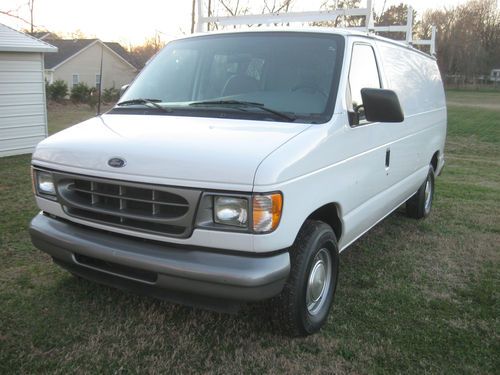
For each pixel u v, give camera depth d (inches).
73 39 1846.7
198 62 171.6
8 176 351.9
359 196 166.4
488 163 546.9
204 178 116.5
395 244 233.0
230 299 119.3
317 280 146.1
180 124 140.3
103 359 130.8
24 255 197.5
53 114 1045.8
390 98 142.7
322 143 135.3
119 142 131.0
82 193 135.7
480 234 252.4
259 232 116.0
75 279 175.3
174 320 150.9
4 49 432.8
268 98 151.7
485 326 157.1
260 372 129.1
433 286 186.4
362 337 147.6
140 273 130.7
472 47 2795.3
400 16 627.2
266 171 114.9
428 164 267.6
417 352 141.1
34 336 139.3
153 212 123.4
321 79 152.3
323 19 212.8
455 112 1355.8
